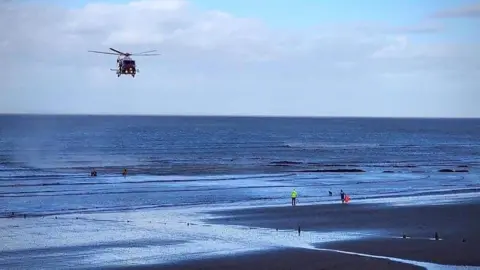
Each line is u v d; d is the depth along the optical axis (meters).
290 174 100.69
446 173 104.81
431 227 52.81
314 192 77.44
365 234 49.88
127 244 45.72
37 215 58.09
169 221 55.22
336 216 58.16
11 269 38.78
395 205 65.25
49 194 72.88
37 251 43.31
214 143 189.62
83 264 40.12
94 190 77.00
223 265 40.19
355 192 77.88
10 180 87.69
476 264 40.78
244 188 80.69
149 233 49.72
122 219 56.12
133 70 58.06
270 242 46.72
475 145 193.00
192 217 57.44
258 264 40.44
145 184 84.25
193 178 93.12
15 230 50.41
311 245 45.81
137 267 39.53
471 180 93.94
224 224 53.97
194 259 41.59
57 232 49.75
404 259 41.81
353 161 131.38
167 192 75.75
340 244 46.12
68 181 87.06
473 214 59.41
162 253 43.09
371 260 41.38
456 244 46.22
